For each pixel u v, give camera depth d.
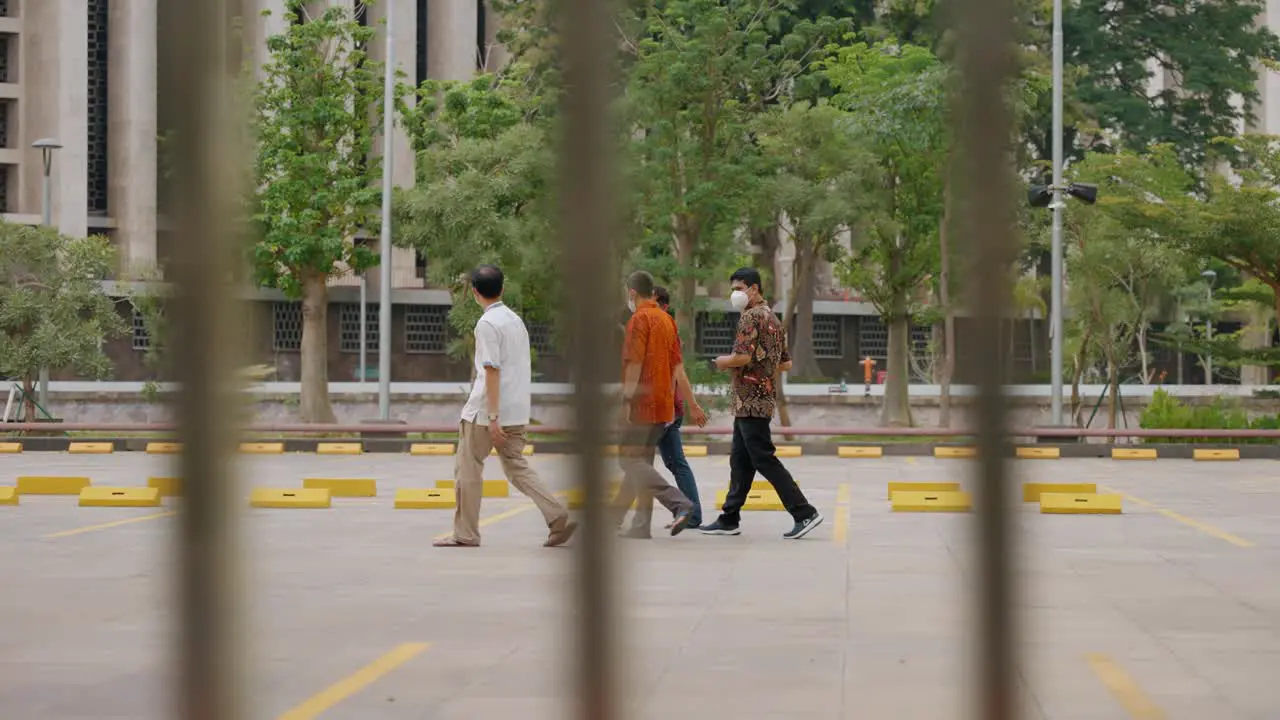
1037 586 11.65
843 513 18.80
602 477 2.46
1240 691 7.33
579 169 2.32
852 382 81.62
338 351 74.19
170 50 2.24
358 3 75.31
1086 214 44.81
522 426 14.43
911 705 6.87
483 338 14.26
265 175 46.44
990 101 2.09
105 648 8.64
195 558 2.39
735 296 15.21
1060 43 41.31
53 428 38.00
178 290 2.27
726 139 42.38
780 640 8.88
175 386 2.29
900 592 11.13
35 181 77.19
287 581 11.90
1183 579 12.12
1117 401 51.91
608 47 2.30
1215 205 42.09
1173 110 69.69
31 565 13.08
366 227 48.38
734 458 15.42
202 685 2.40
